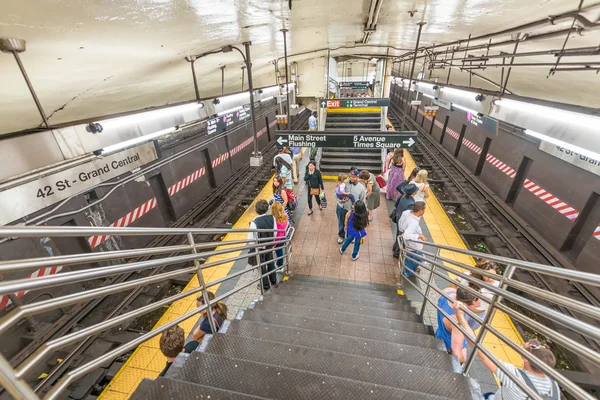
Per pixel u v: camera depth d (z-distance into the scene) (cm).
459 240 676
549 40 384
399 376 217
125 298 547
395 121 2070
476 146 1128
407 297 506
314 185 746
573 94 520
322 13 410
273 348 245
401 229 482
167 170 845
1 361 82
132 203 708
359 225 554
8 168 260
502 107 436
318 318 339
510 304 549
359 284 550
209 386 172
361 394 185
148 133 413
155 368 393
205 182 1048
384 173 908
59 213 529
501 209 841
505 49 545
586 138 291
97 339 463
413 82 973
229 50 490
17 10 164
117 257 147
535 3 278
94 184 377
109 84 391
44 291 509
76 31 222
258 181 1127
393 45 927
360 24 549
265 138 1672
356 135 572
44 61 249
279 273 577
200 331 307
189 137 941
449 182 1068
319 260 619
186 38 353
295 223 757
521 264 162
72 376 119
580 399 106
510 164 889
